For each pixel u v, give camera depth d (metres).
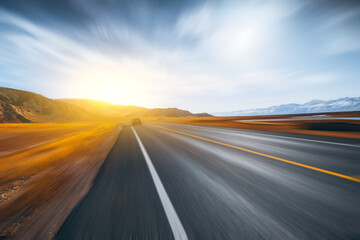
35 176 3.77
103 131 15.69
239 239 1.51
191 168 3.70
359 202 2.02
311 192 2.33
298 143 6.04
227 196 2.33
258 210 1.94
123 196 2.47
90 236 1.66
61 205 2.35
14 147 8.61
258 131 10.85
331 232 1.53
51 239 1.66
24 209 2.31
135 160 4.66
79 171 3.97
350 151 4.61
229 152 5.13
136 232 1.67
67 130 19.58
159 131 13.52
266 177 2.97
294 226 1.63
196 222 1.77
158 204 2.18
